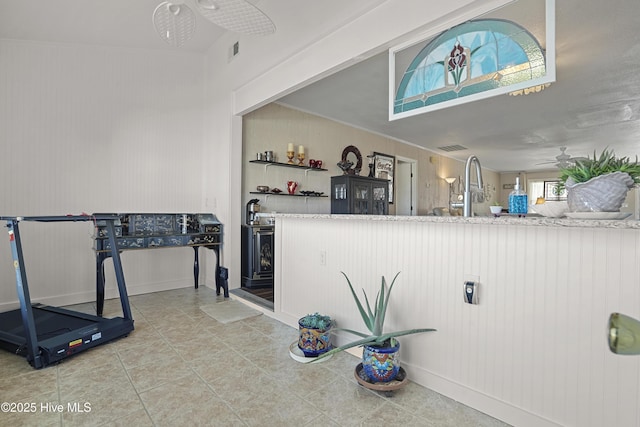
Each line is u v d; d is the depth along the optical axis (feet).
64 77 11.35
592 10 7.73
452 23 6.29
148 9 9.78
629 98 12.87
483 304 5.58
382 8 7.22
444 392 6.05
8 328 8.21
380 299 6.43
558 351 4.83
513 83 5.53
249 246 13.26
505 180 34.37
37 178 10.87
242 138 13.82
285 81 10.05
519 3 5.47
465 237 5.81
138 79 12.87
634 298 4.25
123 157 12.55
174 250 13.94
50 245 11.16
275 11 10.04
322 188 17.13
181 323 9.69
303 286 9.10
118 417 5.34
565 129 17.48
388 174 20.74
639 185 4.36
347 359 7.46
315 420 5.30
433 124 17.22
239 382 6.43
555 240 4.86
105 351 7.79
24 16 9.52
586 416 4.60
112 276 12.41
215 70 13.62
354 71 11.57
